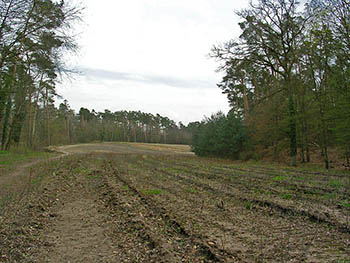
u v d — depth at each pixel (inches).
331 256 196.7
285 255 200.2
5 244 218.1
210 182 530.3
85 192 467.2
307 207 324.8
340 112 696.4
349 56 693.9
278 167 859.4
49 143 2151.8
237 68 962.7
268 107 1096.2
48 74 792.9
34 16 638.5
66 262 199.3
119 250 220.7
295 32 882.1
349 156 817.5
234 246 219.8
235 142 1268.5
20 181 512.1
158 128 4965.6
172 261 193.0
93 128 4345.5
